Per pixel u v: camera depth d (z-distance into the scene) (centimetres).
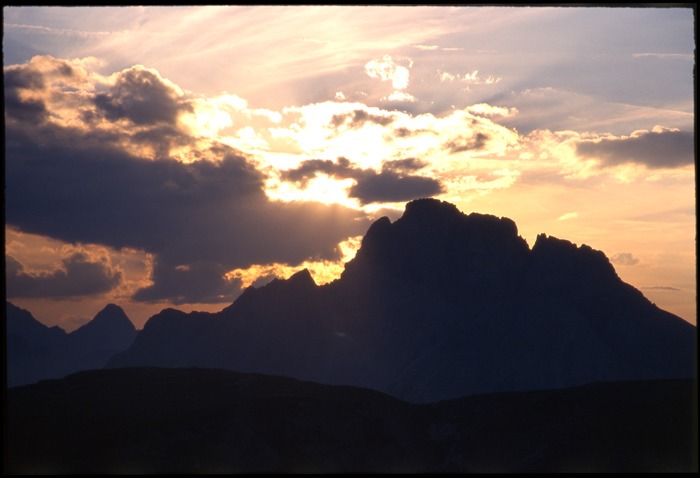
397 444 10000
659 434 9575
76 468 8369
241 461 8825
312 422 9800
